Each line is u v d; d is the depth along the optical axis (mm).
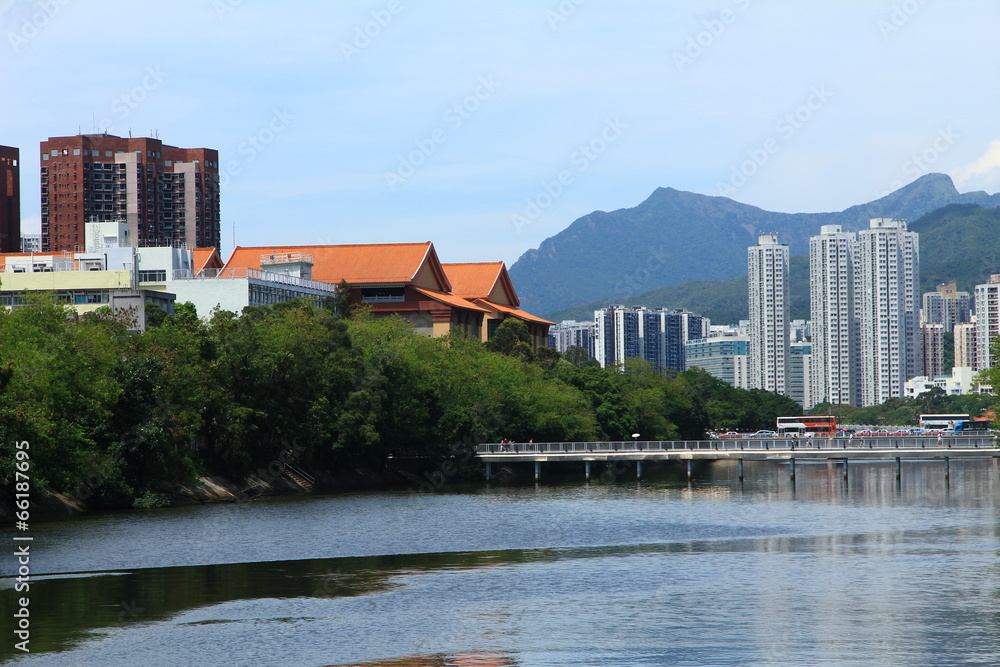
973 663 49406
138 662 50250
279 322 136875
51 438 94875
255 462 131375
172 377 116938
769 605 61000
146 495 113500
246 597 63688
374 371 146500
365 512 109938
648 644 52719
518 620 57750
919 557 77938
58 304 114875
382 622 57375
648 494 137500
